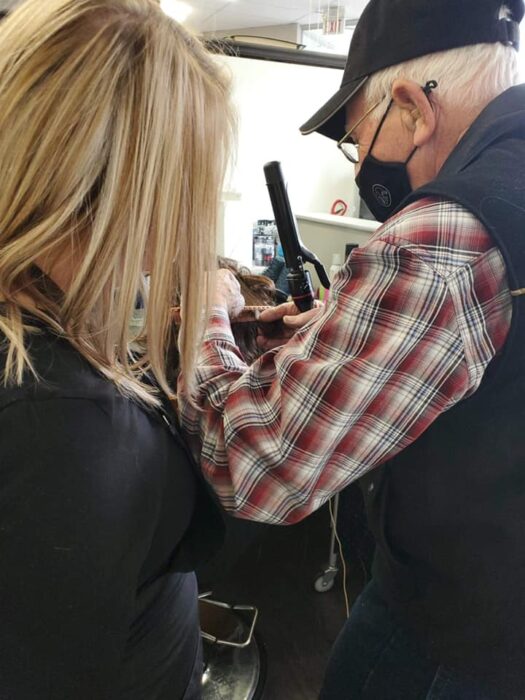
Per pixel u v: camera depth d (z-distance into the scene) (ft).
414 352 1.72
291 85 5.85
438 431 2.01
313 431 1.82
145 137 1.36
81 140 1.28
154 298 1.54
